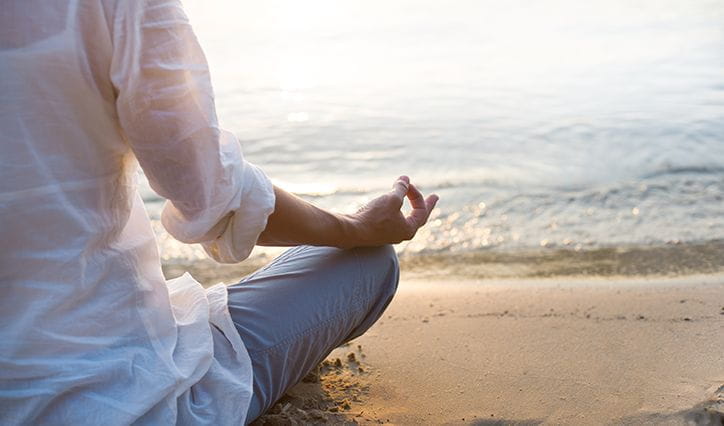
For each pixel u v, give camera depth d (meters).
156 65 1.23
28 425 1.25
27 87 1.18
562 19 11.54
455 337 2.55
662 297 2.90
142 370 1.33
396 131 6.17
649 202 4.48
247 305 1.67
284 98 7.39
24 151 1.20
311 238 1.64
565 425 1.96
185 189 1.31
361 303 1.81
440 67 8.69
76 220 1.25
